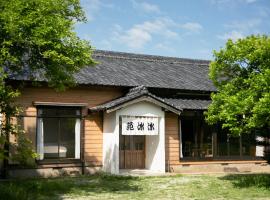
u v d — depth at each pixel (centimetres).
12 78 1677
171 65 2522
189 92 2150
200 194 1387
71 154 1877
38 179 1700
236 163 2205
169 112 2072
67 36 1283
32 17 1212
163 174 1908
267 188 1510
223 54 1556
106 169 1905
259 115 1333
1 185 1375
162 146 1977
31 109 1797
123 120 1886
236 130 1414
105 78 1989
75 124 1898
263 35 1548
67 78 1388
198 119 2156
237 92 1492
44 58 1334
